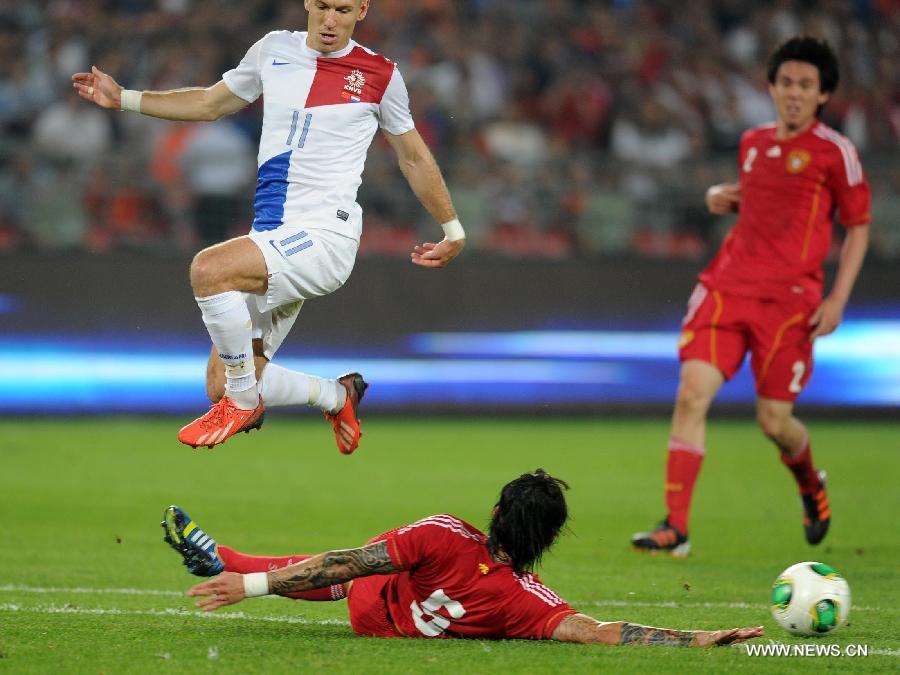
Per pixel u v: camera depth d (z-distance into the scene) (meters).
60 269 52.31
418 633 18.53
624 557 28.33
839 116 65.38
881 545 30.45
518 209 58.97
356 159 20.11
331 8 19.69
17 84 59.81
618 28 67.38
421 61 63.66
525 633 18.38
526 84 65.00
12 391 52.16
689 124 65.12
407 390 54.94
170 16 61.66
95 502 34.91
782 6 69.62
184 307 53.09
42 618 20.41
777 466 44.66
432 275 55.03
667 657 17.64
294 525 31.83
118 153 56.84
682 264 56.44
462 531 18.25
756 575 26.25
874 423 56.44
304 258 19.53
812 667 17.53
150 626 19.81
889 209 59.25
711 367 28.55
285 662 17.12
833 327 28.34
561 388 55.84
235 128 58.50
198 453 45.00
